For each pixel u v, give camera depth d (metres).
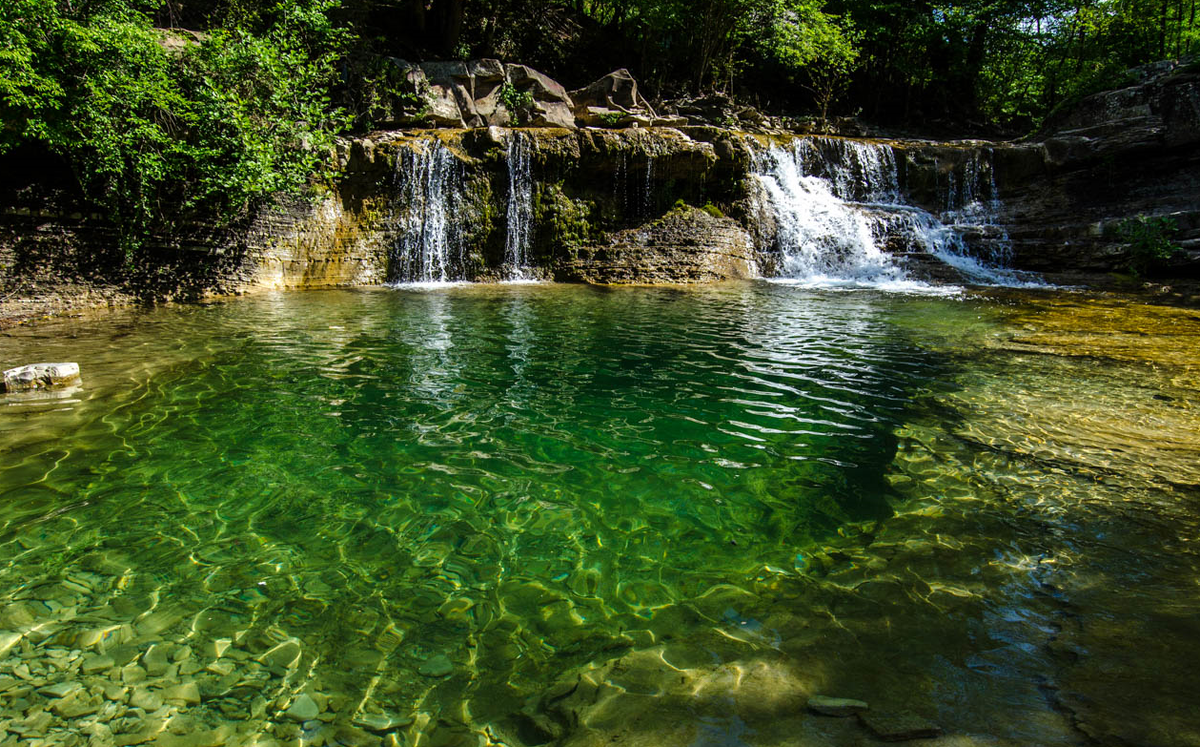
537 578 3.05
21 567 3.12
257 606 2.83
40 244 11.23
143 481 4.09
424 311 10.69
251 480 4.12
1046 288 13.62
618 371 6.77
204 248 12.91
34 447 4.61
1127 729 1.93
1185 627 2.46
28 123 10.32
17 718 2.18
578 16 26.84
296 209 14.09
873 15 26.69
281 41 14.40
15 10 10.15
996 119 30.36
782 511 3.68
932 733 1.96
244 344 8.05
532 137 15.76
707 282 14.98
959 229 16.58
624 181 16.39
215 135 12.49
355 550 3.31
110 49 11.30
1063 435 4.73
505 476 4.20
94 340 8.30
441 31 23.02
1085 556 3.05
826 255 16.22
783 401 5.73
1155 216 15.00
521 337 8.52
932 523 3.45
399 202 15.14
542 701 2.23
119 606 2.83
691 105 21.72
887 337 8.52
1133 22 26.50
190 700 2.27
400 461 4.43
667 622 2.69
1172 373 6.51
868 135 23.62
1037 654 2.34
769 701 2.16
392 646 2.56
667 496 3.90
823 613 2.69
